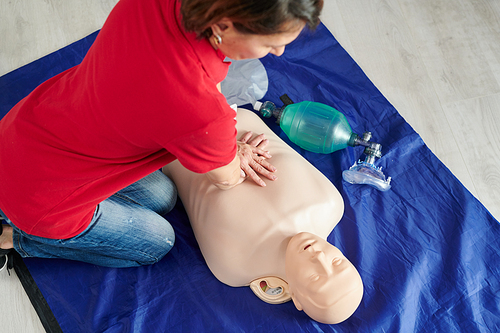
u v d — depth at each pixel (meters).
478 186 1.58
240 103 1.69
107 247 1.17
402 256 1.39
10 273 1.39
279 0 0.49
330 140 1.50
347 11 1.97
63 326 1.28
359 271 1.37
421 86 1.79
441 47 1.88
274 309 1.30
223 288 1.34
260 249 1.19
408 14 1.96
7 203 0.87
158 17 0.63
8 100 1.70
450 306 1.30
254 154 1.30
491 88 1.78
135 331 1.27
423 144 1.59
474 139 1.68
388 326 1.26
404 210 1.48
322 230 1.26
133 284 1.35
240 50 0.62
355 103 1.70
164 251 1.35
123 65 0.65
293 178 1.28
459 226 1.43
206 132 0.69
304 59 1.80
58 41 1.85
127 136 0.72
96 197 0.88
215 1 0.51
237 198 1.24
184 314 1.30
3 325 1.32
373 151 1.49
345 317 1.06
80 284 1.34
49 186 0.82
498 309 1.30
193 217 1.33
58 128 0.76
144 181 1.32
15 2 1.92
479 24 1.92
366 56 1.86
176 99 0.64
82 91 0.72
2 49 1.82
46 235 0.94
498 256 1.38
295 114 1.52
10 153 0.81
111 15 0.69
